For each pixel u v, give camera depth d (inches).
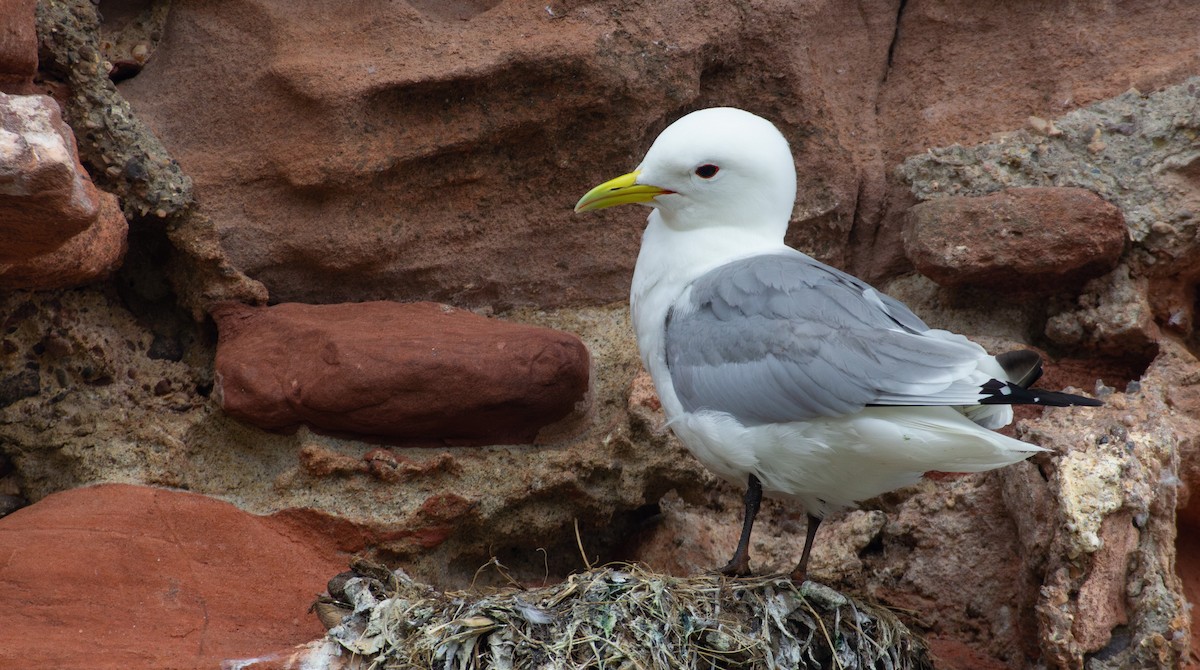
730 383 281.4
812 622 279.7
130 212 326.6
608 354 359.6
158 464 319.9
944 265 337.1
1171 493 295.7
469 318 343.0
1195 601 323.6
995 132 364.8
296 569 302.0
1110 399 318.7
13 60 277.4
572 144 356.8
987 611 320.2
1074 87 360.5
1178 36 357.7
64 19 315.6
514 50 339.3
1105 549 284.8
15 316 316.8
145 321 344.8
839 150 374.0
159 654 262.8
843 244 380.2
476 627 263.0
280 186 344.8
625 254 369.4
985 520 325.4
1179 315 337.1
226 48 347.3
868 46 384.5
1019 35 371.6
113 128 322.0
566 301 370.0
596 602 270.8
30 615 268.1
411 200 352.2
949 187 362.3
